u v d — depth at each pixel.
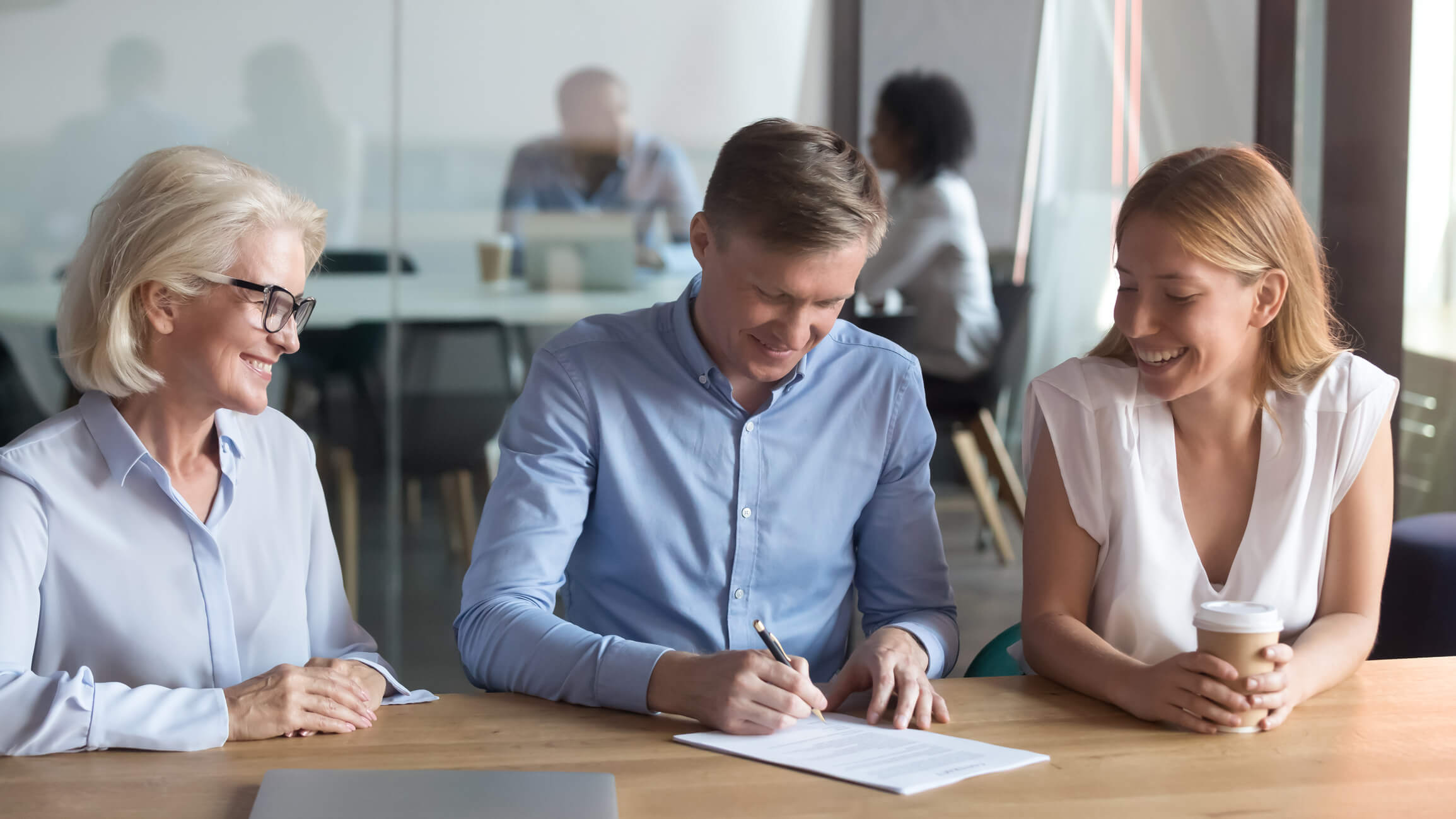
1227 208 1.27
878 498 1.51
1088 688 1.21
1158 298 1.30
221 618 1.25
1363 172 3.10
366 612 3.00
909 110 3.04
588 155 2.96
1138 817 0.90
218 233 1.17
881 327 3.10
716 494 1.44
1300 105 3.12
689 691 1.11
